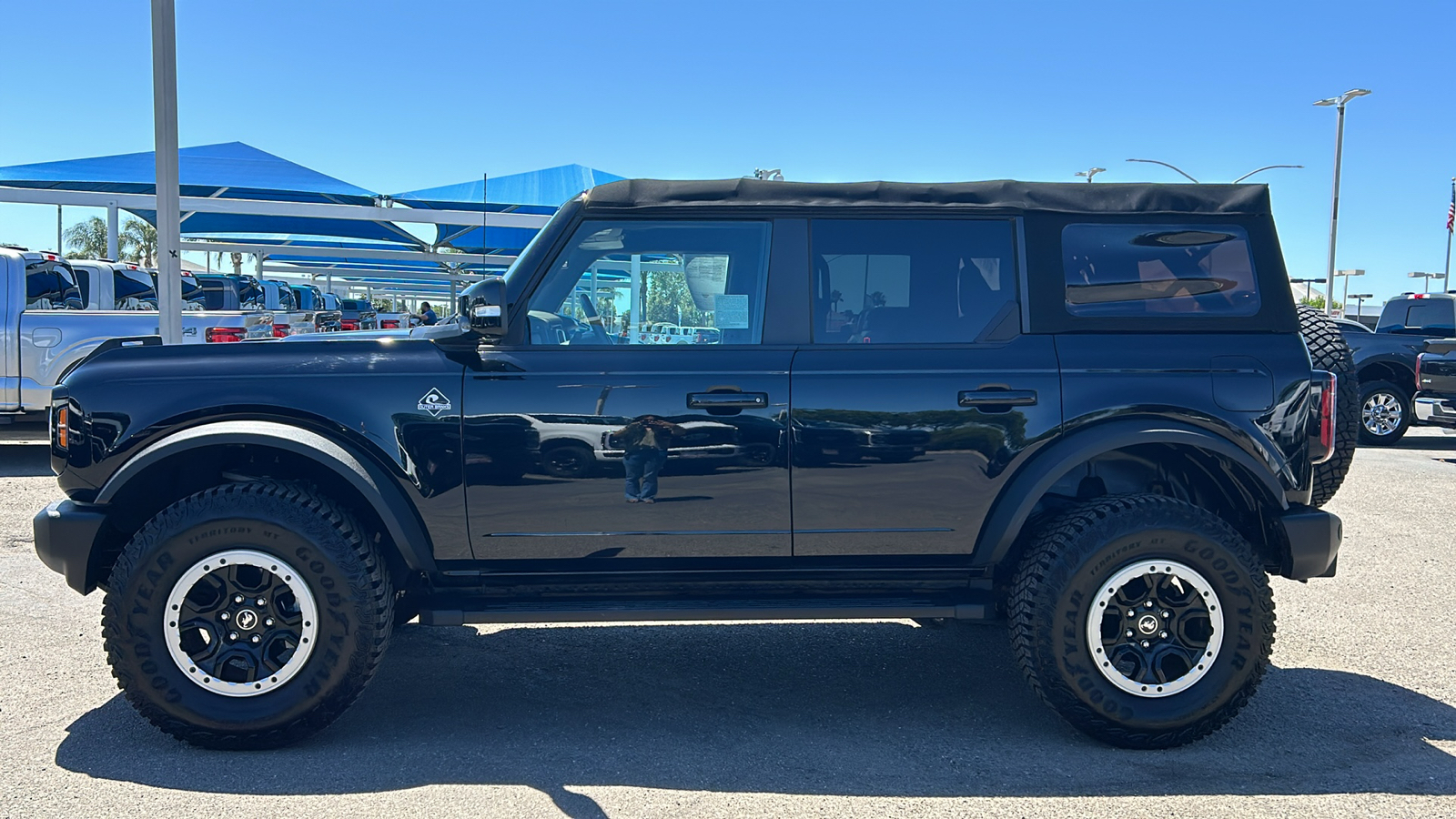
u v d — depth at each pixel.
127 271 12.81
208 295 18.52
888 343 3.97
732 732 4.02
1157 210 4.05
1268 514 4.00
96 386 3.85
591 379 3.85
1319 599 6.01
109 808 3.32
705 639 5.26
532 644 5.15
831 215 4.01
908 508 3.88
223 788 3.48
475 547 3.88
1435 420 11.98
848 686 4.56
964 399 3.86
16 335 10.41
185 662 3.69
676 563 3.92
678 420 3.84
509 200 17.89
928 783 3.56
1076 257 4.02
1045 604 3.77
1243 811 3.36
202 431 3.75
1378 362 13.73
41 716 4.11
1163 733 3.80
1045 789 3.52
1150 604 3.82
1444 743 3.93
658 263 4.01
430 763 3.69
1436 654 5.01
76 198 19.33
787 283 3.98
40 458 11.12
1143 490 4.29
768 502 3.87
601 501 3.85
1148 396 3.88
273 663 3.74
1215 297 4.03
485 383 3.85
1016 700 4.40
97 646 4.98
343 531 3.73
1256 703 4.34
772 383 3.86
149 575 3.66
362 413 3.81
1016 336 3.96
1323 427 3.98
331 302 34.31
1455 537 7.68
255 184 18.73
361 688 3.76
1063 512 4.05
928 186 4.05
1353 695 4.44
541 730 4.02
